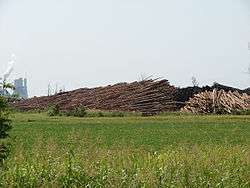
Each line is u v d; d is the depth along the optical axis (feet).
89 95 370.32
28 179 54.54
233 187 56.65
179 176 56.90
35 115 301.84
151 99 344.69
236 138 163.12
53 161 61.46
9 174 54.95
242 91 360.28
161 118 272.31
